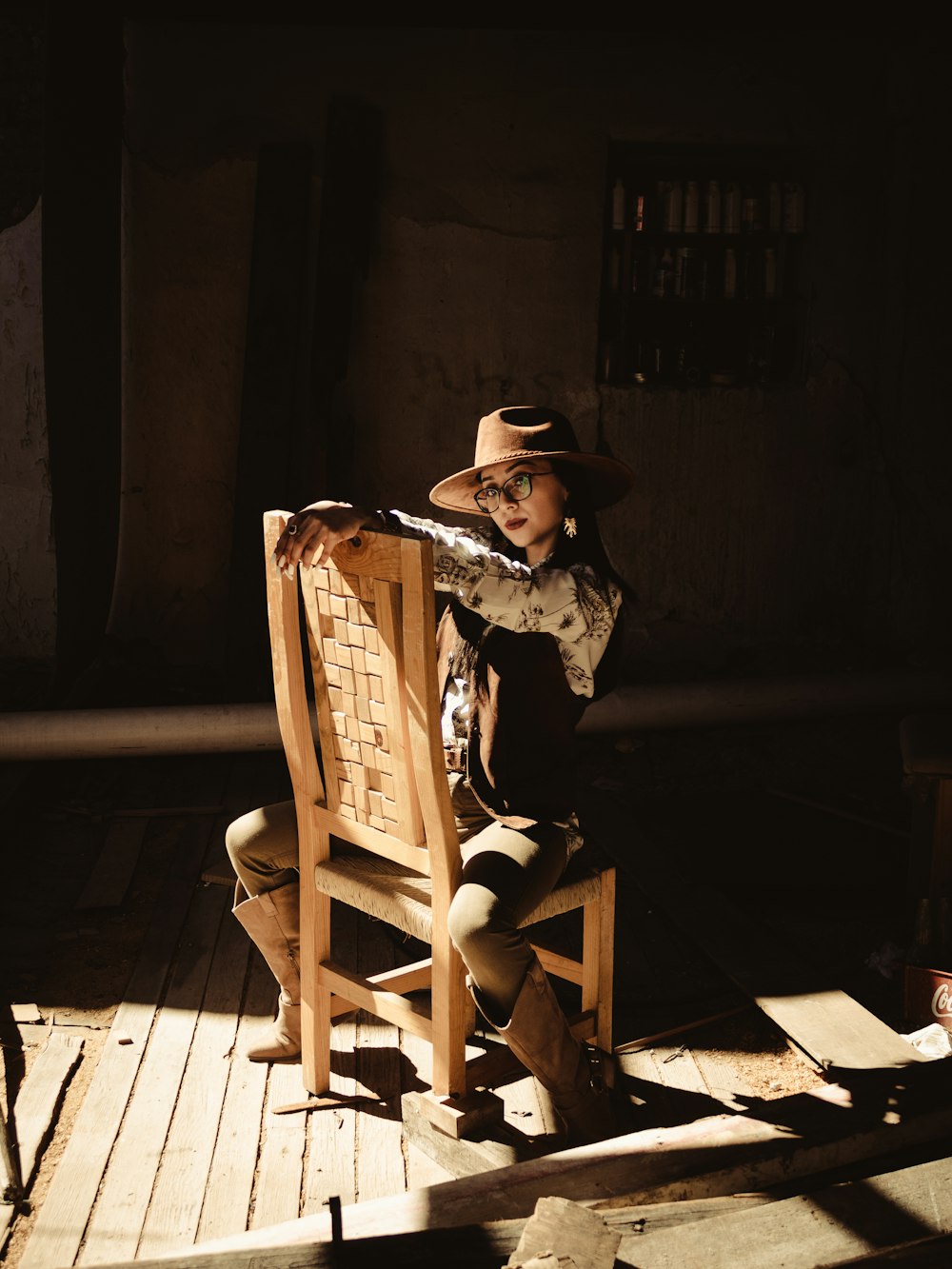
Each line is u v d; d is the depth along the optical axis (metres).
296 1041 2.88
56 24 4.72
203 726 4.93
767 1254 1.93
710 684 5.48
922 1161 2.27
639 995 3.27
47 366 4.83
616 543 6.29
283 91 5.82
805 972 3.30
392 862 2.68
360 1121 2.65
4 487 5.93
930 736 3.44
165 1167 2.48
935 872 3.37
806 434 6.30
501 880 2.34
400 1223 2.10
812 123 6.07
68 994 3.25
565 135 5.96
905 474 6.34
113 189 5.60
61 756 4.81
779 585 6.42
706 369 6.40
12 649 6.09
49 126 4.74
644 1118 2.69
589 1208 2.12
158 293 5.91
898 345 6.23
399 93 5.86
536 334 6.09
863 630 6.49
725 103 6.01
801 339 6.29
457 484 2.61
